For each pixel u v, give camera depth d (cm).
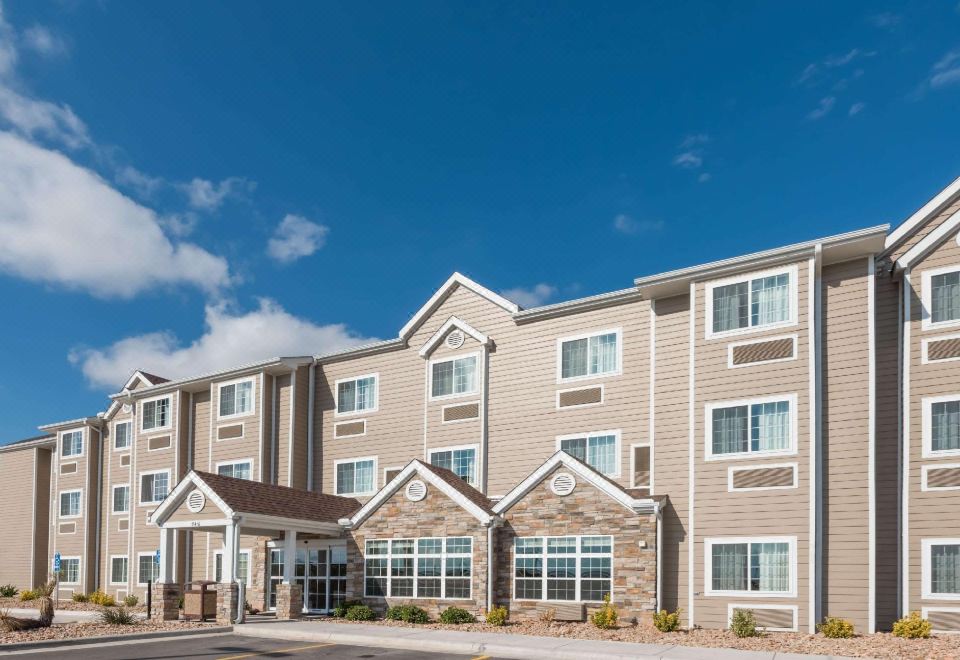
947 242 2053
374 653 1772
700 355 2261
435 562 2444
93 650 1845
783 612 2009
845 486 2041
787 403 2108
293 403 3250
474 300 2944
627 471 2472
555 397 2675
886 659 1540
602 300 2611
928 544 1947
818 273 2159
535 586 2308
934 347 2027
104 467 3991
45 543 4306
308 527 2598
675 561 2216
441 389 2947
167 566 2511
